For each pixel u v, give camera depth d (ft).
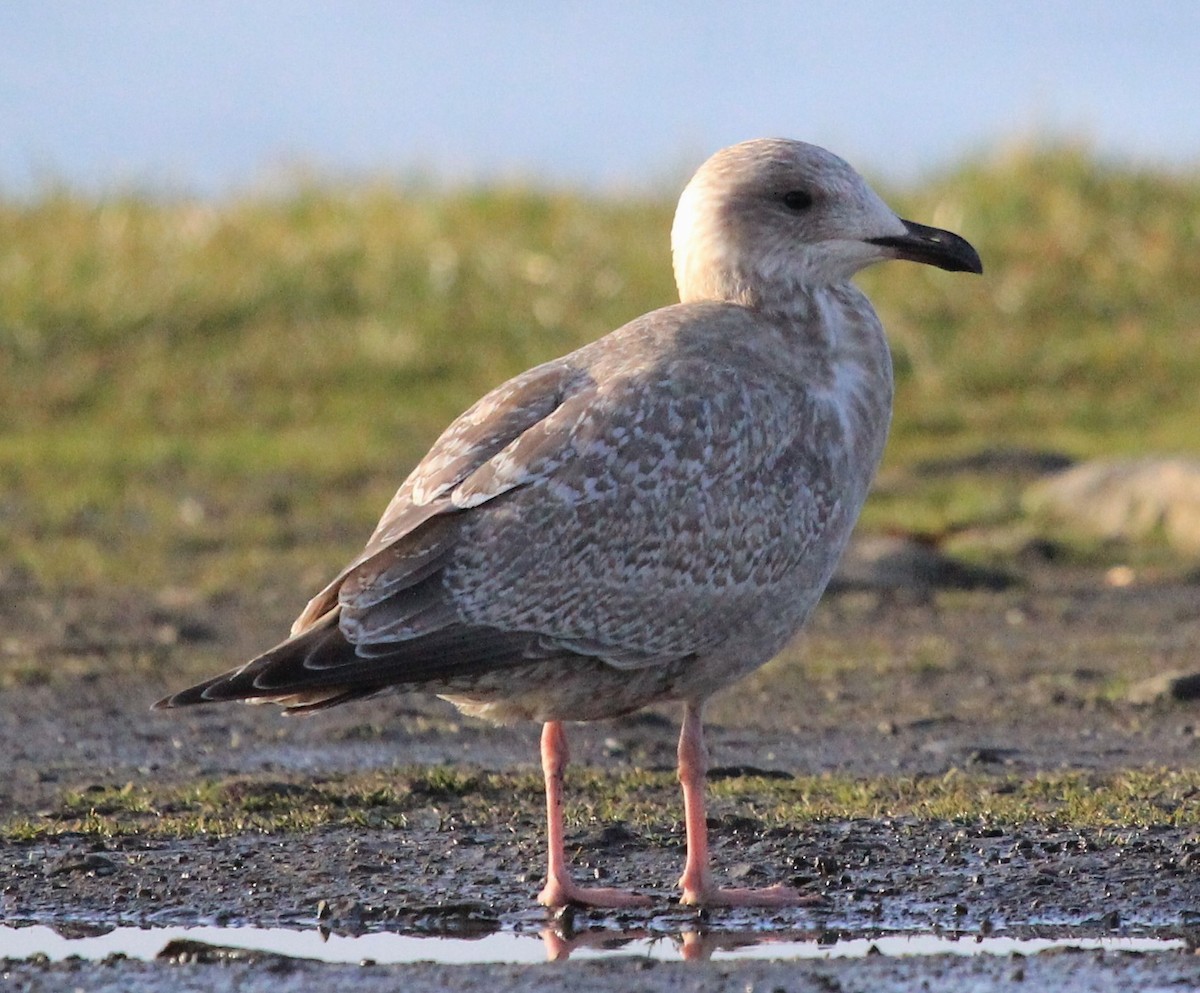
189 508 66.90
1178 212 90.02
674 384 30.99
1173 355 79.41
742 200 33.71
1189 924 29.89
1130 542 61.52
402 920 30.55
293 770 39.88
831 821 35.47
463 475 30.66
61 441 74.59
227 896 31.68
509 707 31.55
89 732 43.24
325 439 74.54
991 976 27.20
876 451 33.22
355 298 86.48
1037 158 95.09
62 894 31.76
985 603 55.47
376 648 29.53
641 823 35.45
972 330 82.23
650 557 30.42
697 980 27.09
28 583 58.70
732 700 45.91
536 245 90.53
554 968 27.73
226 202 100.27
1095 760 40.09
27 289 86.69
